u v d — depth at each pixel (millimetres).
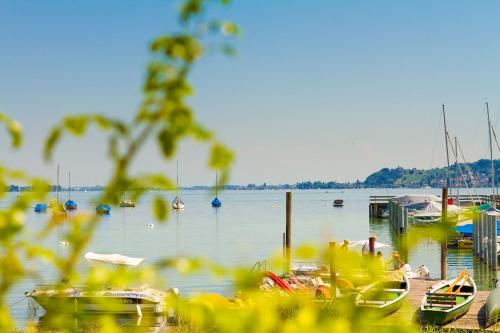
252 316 2244
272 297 2395
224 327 2254
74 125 1986
